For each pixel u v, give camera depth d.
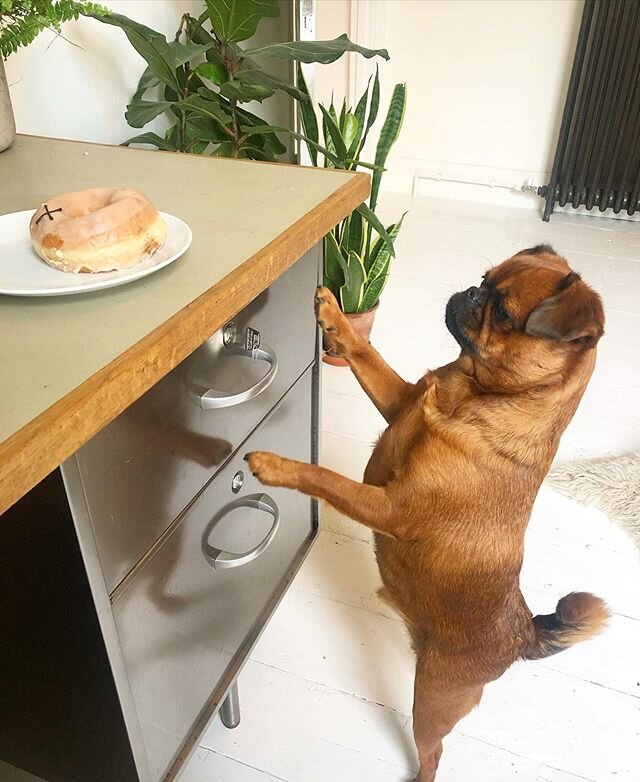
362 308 2.46
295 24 2.01
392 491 1.09
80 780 1.05
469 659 1.15
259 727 1.40
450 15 3.57
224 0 1.63
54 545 0.74
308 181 1.15
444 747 1.38
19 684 0.96
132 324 0.75
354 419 2.26
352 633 1.60
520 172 3.82
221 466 1.01
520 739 1.40
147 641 0.91
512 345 1.05
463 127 3.83
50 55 1.50
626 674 1.52
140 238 0.82
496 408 1.07
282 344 1.14
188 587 0.99
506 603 1.15
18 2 1.15
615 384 2.44
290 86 1.81
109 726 0.92
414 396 1.18
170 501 0.88
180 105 1.63
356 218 2.29
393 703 1.45
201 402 0.88
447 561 1.11
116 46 1.68
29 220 0.95
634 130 3.34
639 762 1.37
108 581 0.79
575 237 3.49
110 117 1.72
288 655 1.55
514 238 3.48
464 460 1.06
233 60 1.77
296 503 1.38
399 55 3.76
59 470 0.67
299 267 1.12
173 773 1.06
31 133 1.51
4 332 0.74
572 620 1.18
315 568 1.76
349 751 1.37
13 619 0.87
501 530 1.10
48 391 0.64
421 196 4.06
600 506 1.93
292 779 1.32
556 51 3.48
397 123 2.35
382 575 1.25
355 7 3.60
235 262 0.88
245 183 1.14
